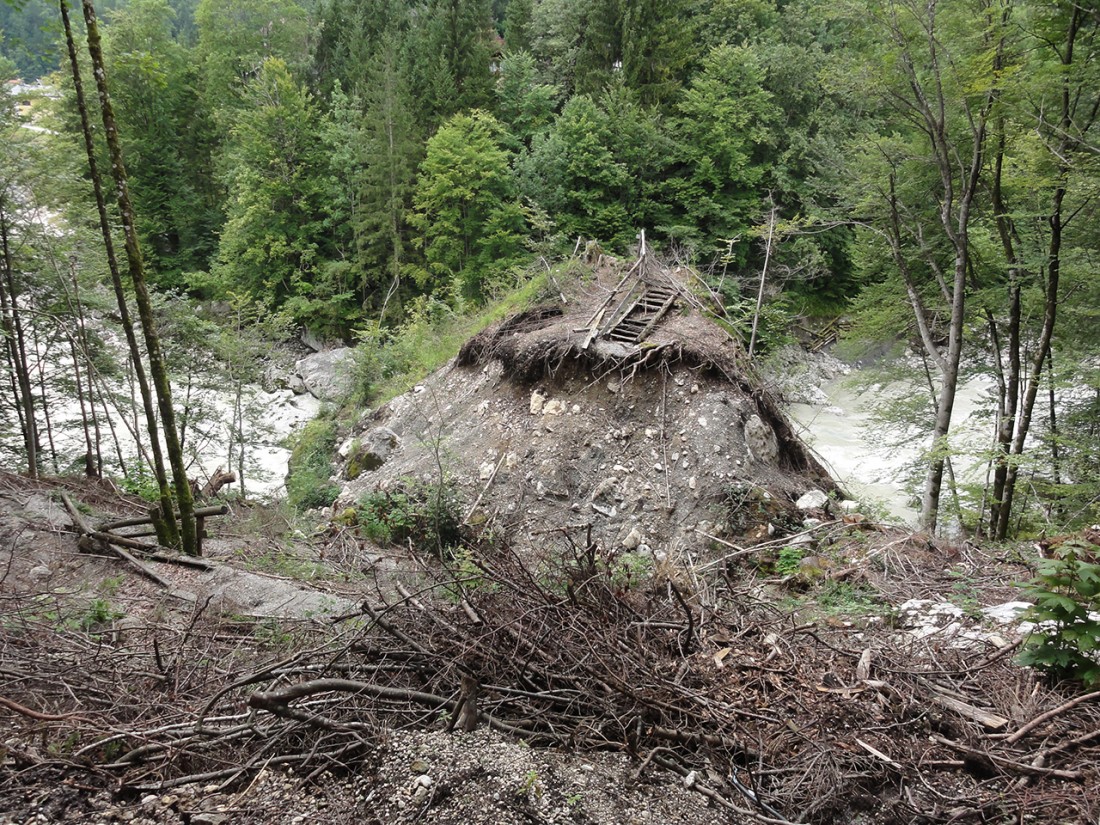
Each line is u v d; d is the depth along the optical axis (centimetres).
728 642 450
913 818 301
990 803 304
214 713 359
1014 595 526
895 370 1516
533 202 2297
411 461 1207
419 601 437
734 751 337
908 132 1454
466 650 363
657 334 1205
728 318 1366
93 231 1473
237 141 3281
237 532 924
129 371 1397
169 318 1600
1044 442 1238
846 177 1429
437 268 2814
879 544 680
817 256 2191
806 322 2619
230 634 498
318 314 3048
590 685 358
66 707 362
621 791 299
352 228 3112
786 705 375
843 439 1941
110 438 1717
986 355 1509
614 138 2803
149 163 3197
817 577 658
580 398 1138
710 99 2672
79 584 600
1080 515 1107
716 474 988
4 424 1425
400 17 3869
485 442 1157
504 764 294
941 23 1056
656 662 392
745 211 2695
